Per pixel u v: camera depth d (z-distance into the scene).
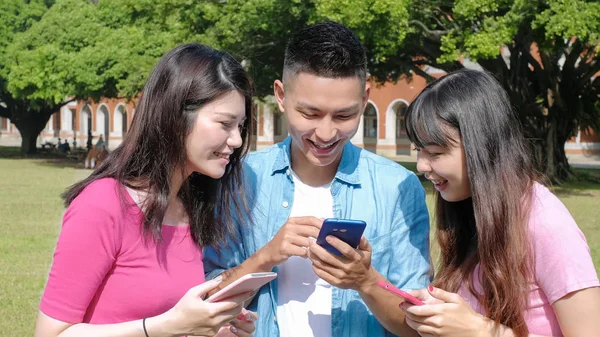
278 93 3.00
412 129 2.66
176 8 21.34
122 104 51.22
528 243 2.50
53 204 16.23
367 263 2.60
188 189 2.76
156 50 23.95
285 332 2.91
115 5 28.53
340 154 3.04
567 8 16.19
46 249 10.62
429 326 2.49
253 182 3.11
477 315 2.52
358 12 16.16
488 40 16.88
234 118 2.55
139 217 2.50
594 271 2.46
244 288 2.37
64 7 31.28
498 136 2.57
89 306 2.49
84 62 26.23
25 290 8.14
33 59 28.78
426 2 18.44
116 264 2.49
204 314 2.32
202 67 2.49
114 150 2.60
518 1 16.64
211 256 3.04
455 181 2.66
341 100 2.67
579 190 21.09
